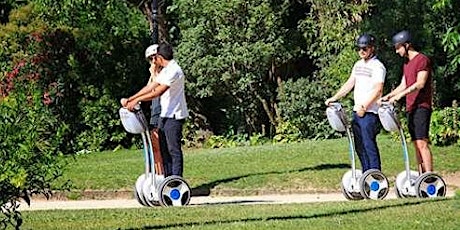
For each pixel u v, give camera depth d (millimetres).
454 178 40969
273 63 65562
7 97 20688
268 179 39000
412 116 31906
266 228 23406
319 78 64562
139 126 31453
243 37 64125
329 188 37844
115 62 65250
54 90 62062
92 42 63875
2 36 60969
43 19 62250
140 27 65188
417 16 54750
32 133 20469
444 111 48812
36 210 30266
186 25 65438
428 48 54000
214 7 63531
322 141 54406
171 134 31859
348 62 59531
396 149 46406
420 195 31453
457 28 45156
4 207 21562
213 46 64500
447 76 55031
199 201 34656
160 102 32438
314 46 64312
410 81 31797
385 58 56031
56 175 21297
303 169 41031
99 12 63188
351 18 61125
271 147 52219
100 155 59062
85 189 38156
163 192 31188
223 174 40906
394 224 23531
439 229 22781
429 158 31953
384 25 56094
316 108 63781
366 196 32062
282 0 64500
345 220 24500
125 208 30359
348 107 54000
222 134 68000
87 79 64312
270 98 66438
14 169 20141
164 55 31797
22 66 60281
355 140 32656
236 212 27438
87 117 64062
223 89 65500
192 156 49938
